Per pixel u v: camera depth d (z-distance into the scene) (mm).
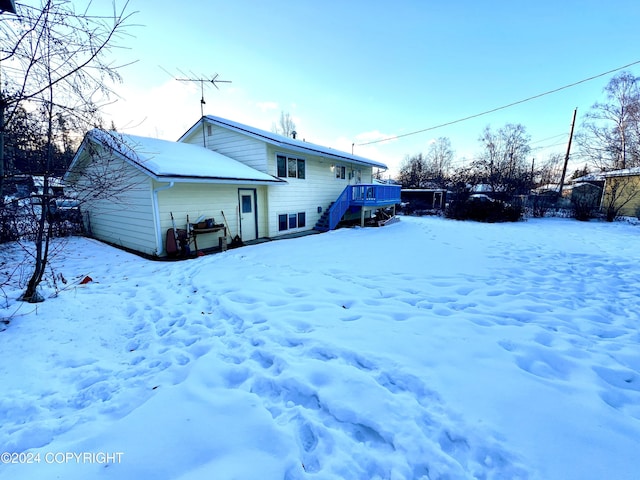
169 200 7711
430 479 1495
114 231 9125
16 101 3258
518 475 1502
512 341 2936
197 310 3910
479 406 1996
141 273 5797
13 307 3465
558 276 5574
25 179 4016
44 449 1655
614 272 5883
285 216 11641
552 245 9062
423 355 2656
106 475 1478
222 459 1573
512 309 3873
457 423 1843
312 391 2156
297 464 1555
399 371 2404
